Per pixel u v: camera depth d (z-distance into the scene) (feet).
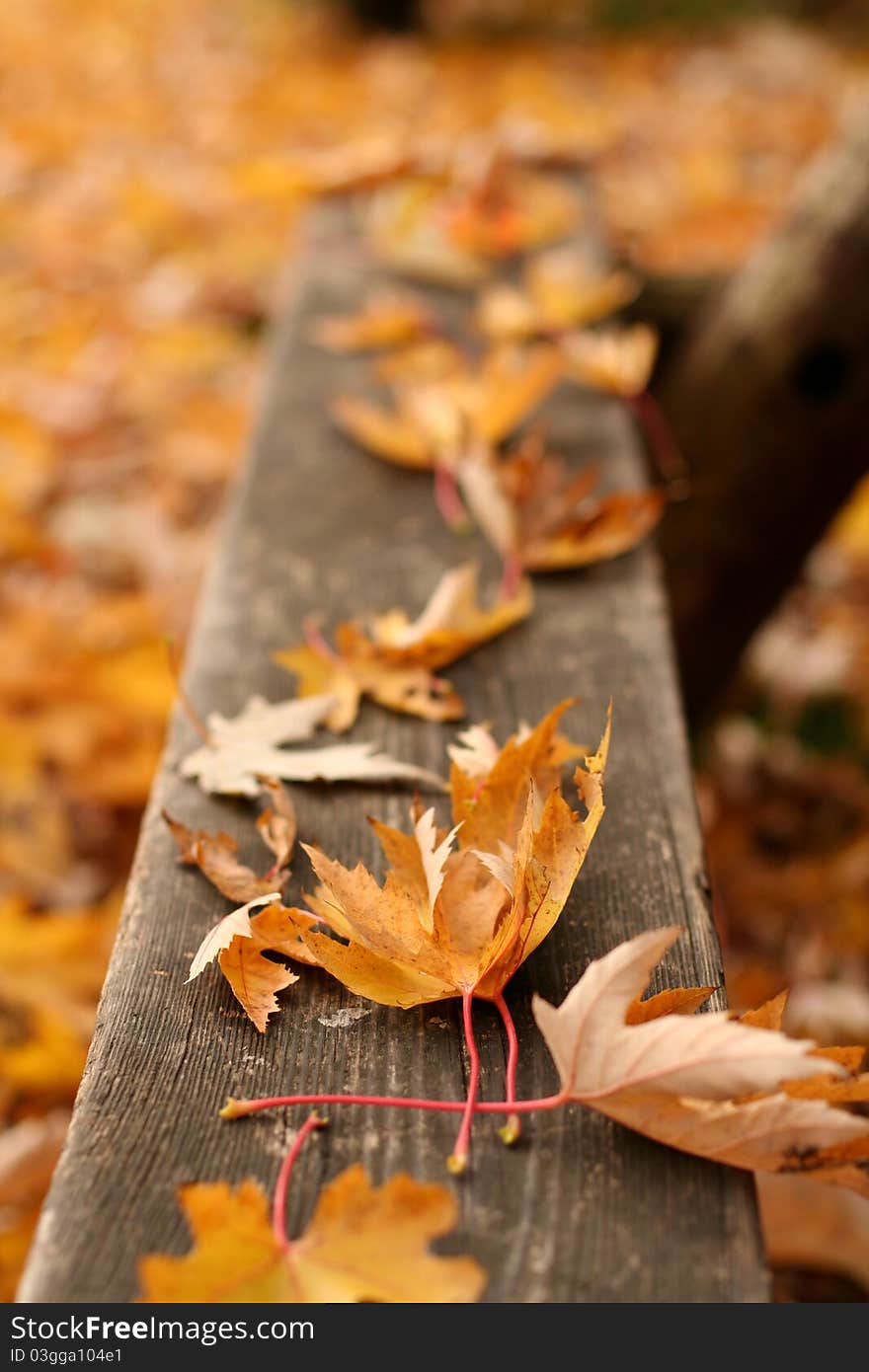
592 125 16.39
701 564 6.44
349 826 3.55
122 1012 3.25
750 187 14.85
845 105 17.38
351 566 4.24
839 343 5.90
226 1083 3.15
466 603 3.99
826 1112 2.98
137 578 8.48
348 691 3.81
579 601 4.12
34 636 7.60
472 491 4.41
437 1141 3.08
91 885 6.25
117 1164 3.06
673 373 6.60
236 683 3.90
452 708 3.79
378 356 5.80
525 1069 3.17
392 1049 3.19
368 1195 2.96
